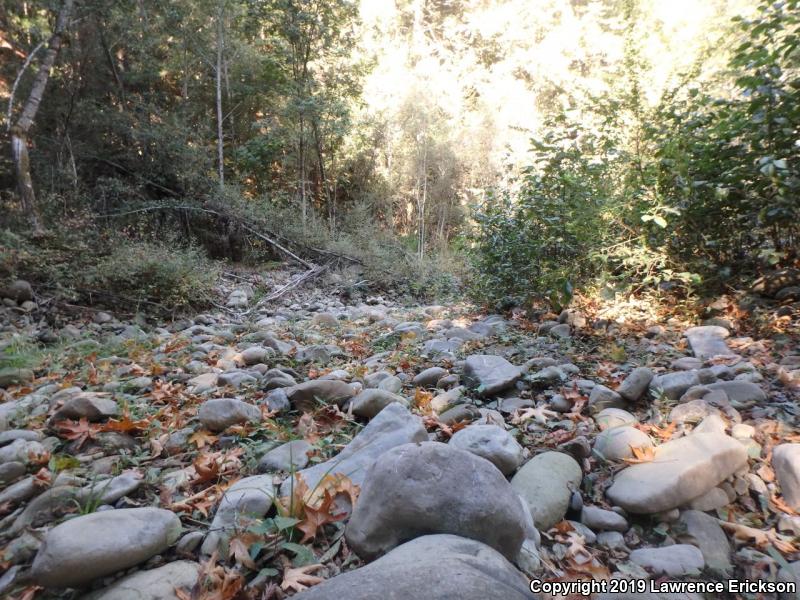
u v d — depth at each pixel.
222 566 1.33
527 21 13.41
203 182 8.87
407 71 12.98
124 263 5.57
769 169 2.93
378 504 1.34
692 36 5.70
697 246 3.76
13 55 8.98
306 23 9.75
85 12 8.34
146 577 1.28
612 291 4.02
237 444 2.08
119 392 2.74
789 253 3.68
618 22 5.69
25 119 6.52
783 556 1.45
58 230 5.94
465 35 14.65
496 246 4.57
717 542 1.50
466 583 1.01
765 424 2.00
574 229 3.97
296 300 7.04
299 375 3.08
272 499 1.54
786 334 2.96
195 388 2.78
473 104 12.98
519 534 1.35
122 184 8.46
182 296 5.69
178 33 9.48
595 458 1.90
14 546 1.44
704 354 2.85
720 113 3.60
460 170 11.96
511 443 1.79
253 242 8.70
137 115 9.03
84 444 2.09
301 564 1.36
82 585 1.28
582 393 2.48
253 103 11.35
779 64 3.45
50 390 2.86
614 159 4.13
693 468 1.62
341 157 11.74
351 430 2.20
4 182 7.99
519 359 3.13
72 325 4.82
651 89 4.66
